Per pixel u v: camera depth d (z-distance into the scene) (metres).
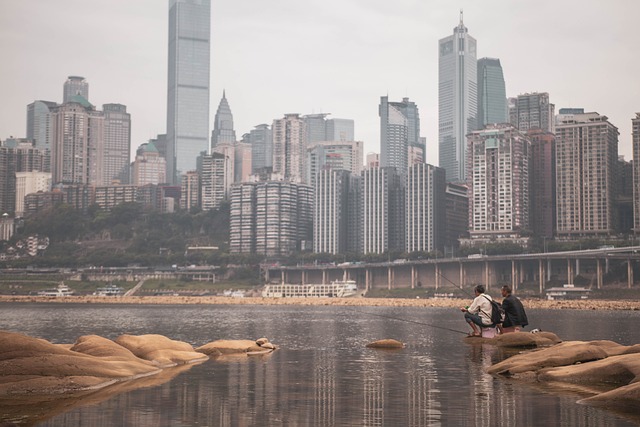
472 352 35.91
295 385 23.67
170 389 22.55
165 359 30.59
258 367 29.55
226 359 33.56
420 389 22.34
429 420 17.23
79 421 17.11
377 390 22.33
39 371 22.83
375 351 39.12
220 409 18.88
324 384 23.84
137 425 16.66
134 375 25.86
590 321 113.19
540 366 25.56
